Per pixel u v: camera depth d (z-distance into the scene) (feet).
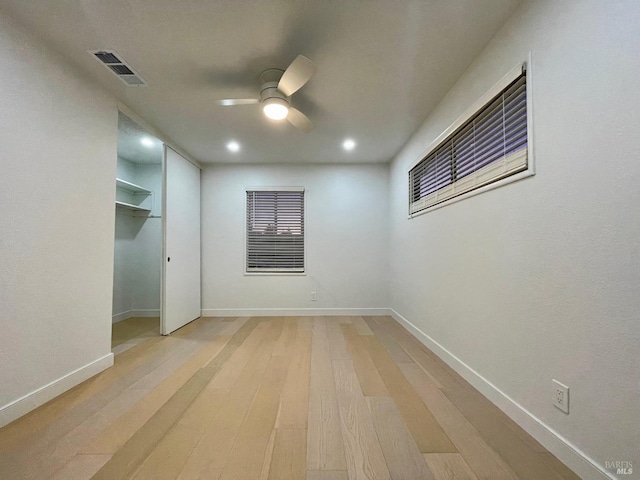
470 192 7.15
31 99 6.03
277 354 9.40
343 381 7.40
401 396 6.61
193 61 6.93
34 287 6.09
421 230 10.70
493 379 6.27
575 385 4.26
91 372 7.61
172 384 7.24
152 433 5.26
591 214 4.01
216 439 5.09
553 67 4.64
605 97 3.80
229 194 15.24
